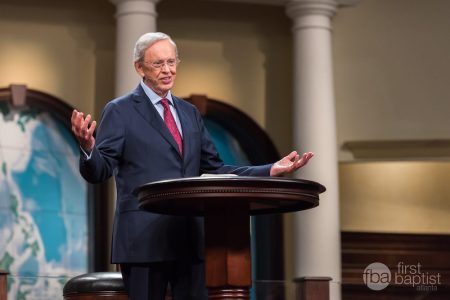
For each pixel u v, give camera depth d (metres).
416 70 24.73
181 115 9.20
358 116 24.58
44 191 23.17
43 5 23.80
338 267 22.91
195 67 24.86
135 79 22.48
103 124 8.94
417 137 24.52
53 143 23.47
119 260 8.82
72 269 23.17
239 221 8.32
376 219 25.69
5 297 12.95
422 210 25.78
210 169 9.49
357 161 24.48
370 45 24.78
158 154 8.85
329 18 23.89
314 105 23.34
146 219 8.77
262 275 24.83
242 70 25.22
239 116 24.80
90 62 24.03
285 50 25.45
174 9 24.92
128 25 22.61
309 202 8.12
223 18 25.22
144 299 8.77
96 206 23.42
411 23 24.84
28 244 22.78
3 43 23.33
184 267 8.87
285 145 25.20
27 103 23.09
